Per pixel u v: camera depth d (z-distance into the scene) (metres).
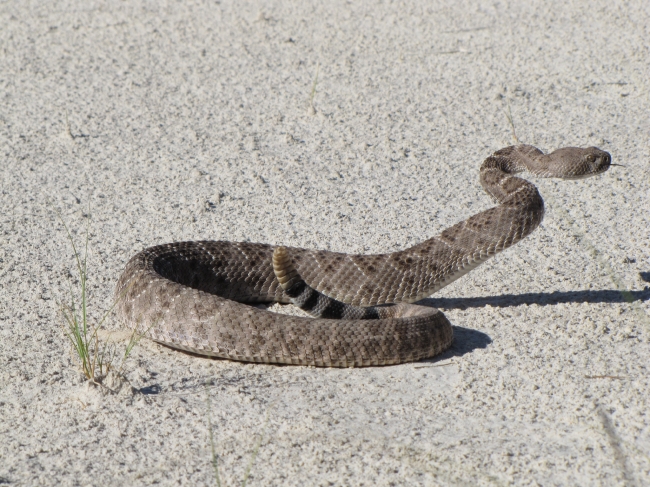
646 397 1.53
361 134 2.13
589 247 1.82
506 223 1.70
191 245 1.74
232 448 1.48
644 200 1.93
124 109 2.22
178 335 1.60
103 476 1.45
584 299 1.71
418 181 2.00
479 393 1.55
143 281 1.64
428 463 1.46
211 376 1.58
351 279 1.72
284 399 1.54
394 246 1.82
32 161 2.04
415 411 1.52
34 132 2.13
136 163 2.04
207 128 2.15
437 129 2.15
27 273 1.76
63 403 1.54
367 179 2.00
